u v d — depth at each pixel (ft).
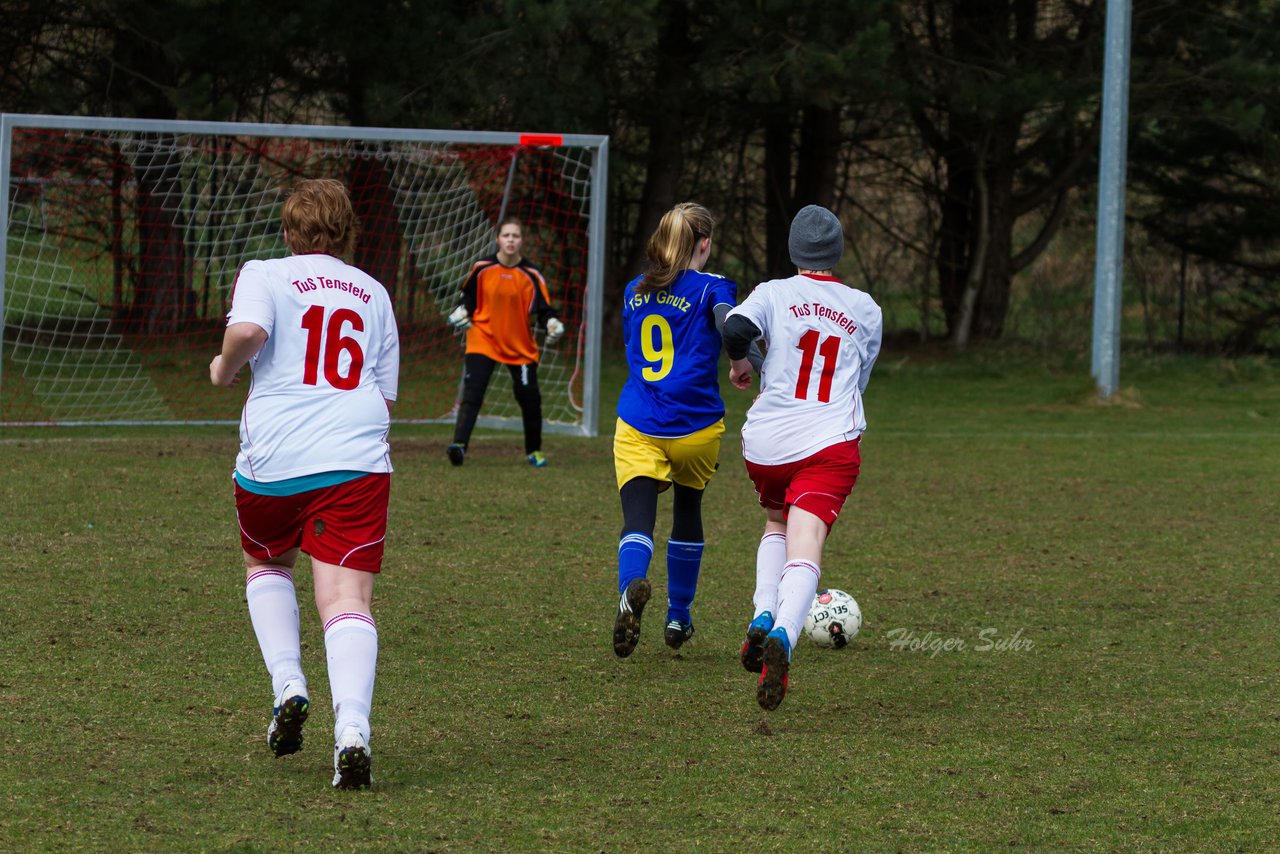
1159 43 172.35
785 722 37.78
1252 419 118.83
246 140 140.15
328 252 33.96
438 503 72.23
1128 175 187.52
